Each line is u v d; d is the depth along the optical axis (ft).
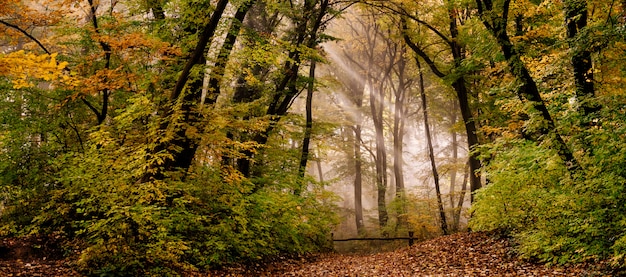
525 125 28.02
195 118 28.14
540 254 25.81
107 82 27.40
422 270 30.40
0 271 19.99
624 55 28.86
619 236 21.11
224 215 30.48
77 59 32.19
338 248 66.23
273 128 48.32
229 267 29.07
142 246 22.79
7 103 29.76
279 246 38.47
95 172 23.27
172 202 26.84
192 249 27.09
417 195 63.10
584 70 29.01
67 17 30.22
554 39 38.93
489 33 29.63
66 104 31.76
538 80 31.58
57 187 28.09
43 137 30.71
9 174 27.20
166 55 30.35
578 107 26.89
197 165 31.09
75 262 21.86
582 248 22.25
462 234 41.83
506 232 33.50
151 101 30.19
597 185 22.35
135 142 27.89
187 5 29.37
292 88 47.52
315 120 63.98
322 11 45.16
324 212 51.47
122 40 27.14
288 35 46.14
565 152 26.04
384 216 71.61
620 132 22.21
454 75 47.34
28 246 23.63
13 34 27.14
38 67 17.17
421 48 58.75
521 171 30.96
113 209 21.34
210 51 34.27
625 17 29.71
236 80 48.44
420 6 50.72
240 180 30.22
